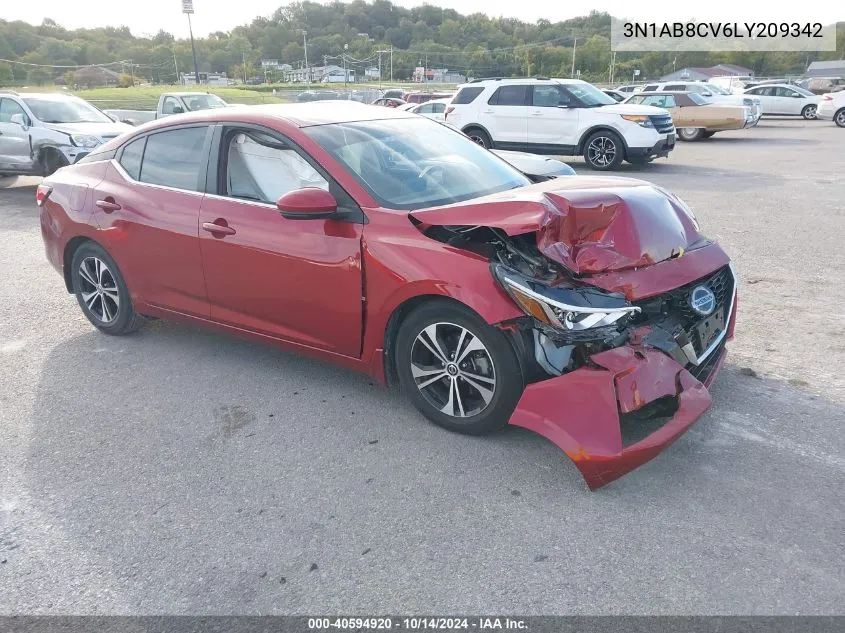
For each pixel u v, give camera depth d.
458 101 16.08
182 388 4.27
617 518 2.85
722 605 2.37
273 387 4.23
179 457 3.48
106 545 2.83
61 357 4.84
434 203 3.75
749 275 6.27
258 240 3.93
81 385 4.36
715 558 2.60
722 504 2.91
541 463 3.28
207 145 4.32
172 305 4.59
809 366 4.25
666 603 2.39
